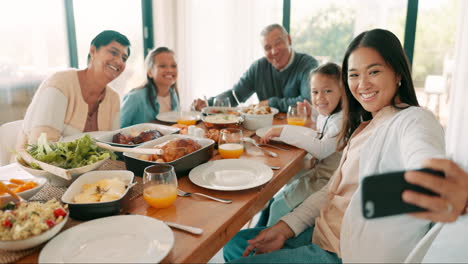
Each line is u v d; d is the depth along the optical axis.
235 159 1.37
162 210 1.00
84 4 3.26
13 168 1.31
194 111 2.18
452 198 0.51
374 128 1.11
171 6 4.09
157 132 1.61
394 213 0.51
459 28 3.04
